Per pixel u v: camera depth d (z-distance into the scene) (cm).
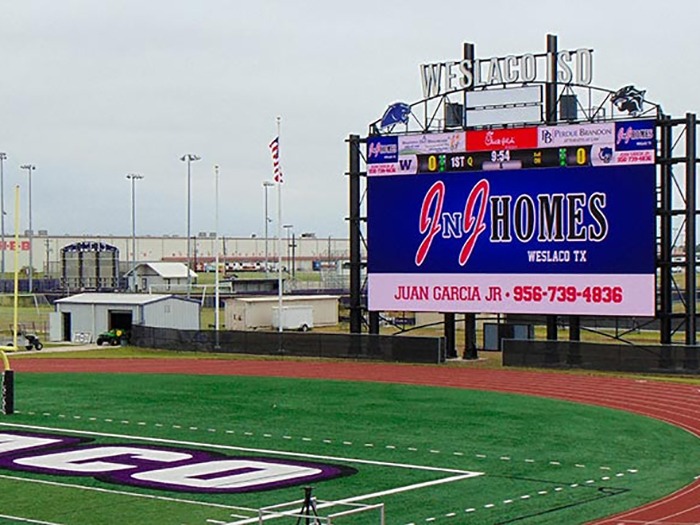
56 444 3922
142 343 8394
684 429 4216
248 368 6725
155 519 2789
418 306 6694
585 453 3712
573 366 6350
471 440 3981
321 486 3178
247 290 13988
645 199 6025
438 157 6575
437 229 6600
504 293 6406
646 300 6038
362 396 5262
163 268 16475
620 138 6066
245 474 3353
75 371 6600
